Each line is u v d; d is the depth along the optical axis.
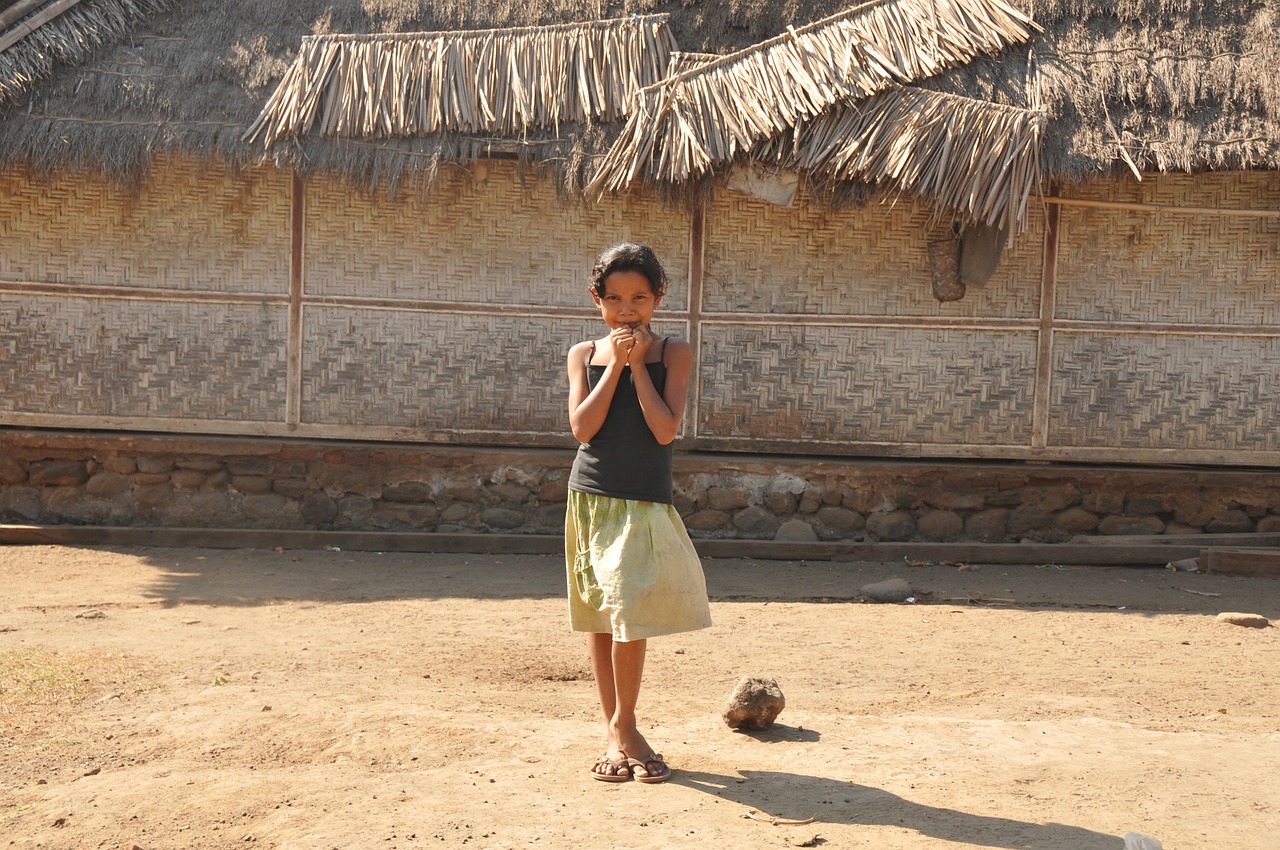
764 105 7.39
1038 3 7.71
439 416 8.16
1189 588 7.30
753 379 8.15
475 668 5.23
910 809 3.39
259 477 8.18
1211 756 3.92
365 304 8.10
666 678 5.13
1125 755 3.93
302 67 7.68
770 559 8.02
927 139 7.15
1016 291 8.04
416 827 3.23
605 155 7.55
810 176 7.42
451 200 8.04
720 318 8.11
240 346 8.12
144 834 3.24
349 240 8.07
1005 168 7.03
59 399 8.10
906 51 7.51
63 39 7.67
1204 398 8.05
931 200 7.18
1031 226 7.96
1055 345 8.05
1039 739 4.11
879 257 8.05
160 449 8.09
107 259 8.05
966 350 8.08
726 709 4.20
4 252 8.01
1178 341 8.03
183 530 8.00
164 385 8.12
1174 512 8.16
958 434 8.12
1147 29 7.62
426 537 8.04
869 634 6.05
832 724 4.30
